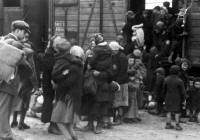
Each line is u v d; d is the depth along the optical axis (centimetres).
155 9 1345
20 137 903
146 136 966
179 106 1037
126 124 1083
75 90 842
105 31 1430
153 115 1191
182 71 1146
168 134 991
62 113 841
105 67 960
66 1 1464
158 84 1156
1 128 800
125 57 1063
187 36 1308
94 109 953
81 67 855
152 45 1384
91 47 1063
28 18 1584
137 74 1127
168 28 1299
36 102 1046
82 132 971
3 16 1596
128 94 1091
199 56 1302
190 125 1095
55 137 916
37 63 1041
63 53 855
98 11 1434
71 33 1462
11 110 817
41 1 1612
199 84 1124
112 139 926
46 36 1627
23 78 852
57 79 834
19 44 813
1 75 776
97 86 955
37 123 1032
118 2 1412
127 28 1350
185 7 1320
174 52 1311
